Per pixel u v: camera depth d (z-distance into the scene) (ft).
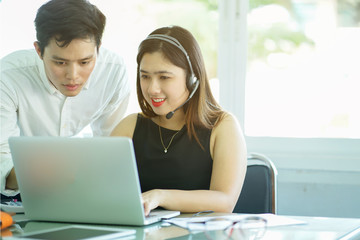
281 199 8.26
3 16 9.29
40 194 4.34
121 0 9.01
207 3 8.70
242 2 8.49
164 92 5.41
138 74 5.91
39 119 6.41
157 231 3.98
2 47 9.31
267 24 8.52
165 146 5.87
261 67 8.59
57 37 5.00
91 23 5.10
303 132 8.52
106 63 6.60
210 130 5.77
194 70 5.58
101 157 4.00
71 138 4.06
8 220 4.15
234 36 8.56
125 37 9.05
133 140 6.09
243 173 5.53
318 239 3.64
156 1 8.91
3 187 5.43
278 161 8.26
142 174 5.91
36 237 3.66
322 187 8.09
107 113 7.15
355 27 8.29
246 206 6.15
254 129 8.68
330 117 8.43
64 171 4.15
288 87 8.54
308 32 8.44
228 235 3.79
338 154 8.24
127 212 4.13
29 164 4.25
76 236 3.67
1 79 5.99
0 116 5.97
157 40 5.35
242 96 8.60
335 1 8.32
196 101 5.74
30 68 6.15
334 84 8.41
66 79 5.29
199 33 8.77
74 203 4.25
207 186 5.72
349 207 8.01
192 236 3.78
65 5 5.01
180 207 4.77
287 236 3.74
